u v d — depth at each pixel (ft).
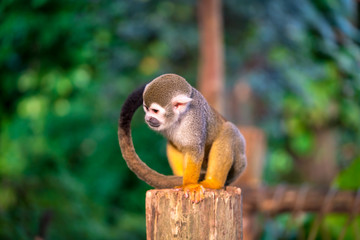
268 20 47.01
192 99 19.83
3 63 38.27
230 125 21.83
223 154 21.02
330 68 47.65
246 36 51.83
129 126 19.53
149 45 55.26
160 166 59.21
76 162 64.85
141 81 59.16
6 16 36.22
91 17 38.70
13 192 37.35
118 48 49.08
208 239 16.49
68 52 37.29
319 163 61.16
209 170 21.08
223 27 51.52
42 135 57.47
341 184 32.81
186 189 17.02
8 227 31.32
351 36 45.47
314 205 29.66
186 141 20.07
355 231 30.63
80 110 62.44
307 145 59.82
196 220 16.52
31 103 51.01
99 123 63.16
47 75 39.40
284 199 30.55
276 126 60.23
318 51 45.78
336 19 44.45
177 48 57.31
